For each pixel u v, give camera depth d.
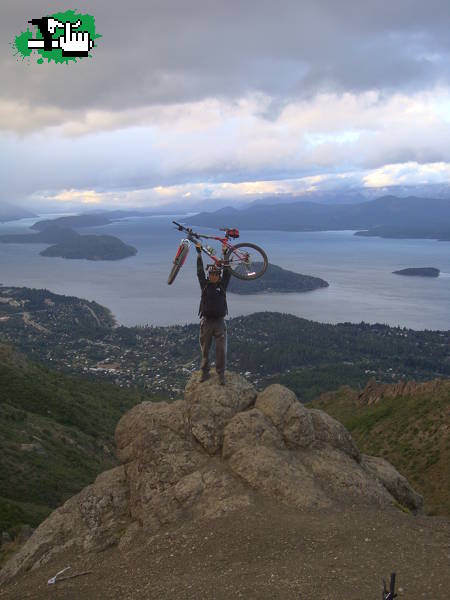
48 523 12.59
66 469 44.84
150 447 12.70
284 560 8.47
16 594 9.85
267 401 13.60
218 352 13.88
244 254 13.48
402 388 56.78
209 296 13.49
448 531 9.64
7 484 36.72
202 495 11.31
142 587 8.48
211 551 9.14
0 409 51.97
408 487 13.67
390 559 8.35
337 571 7.98
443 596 7.14
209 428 12.95
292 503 10.64
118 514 12.52
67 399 69.94
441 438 40.09
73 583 9.54
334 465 12.30
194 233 13.53
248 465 11.59
